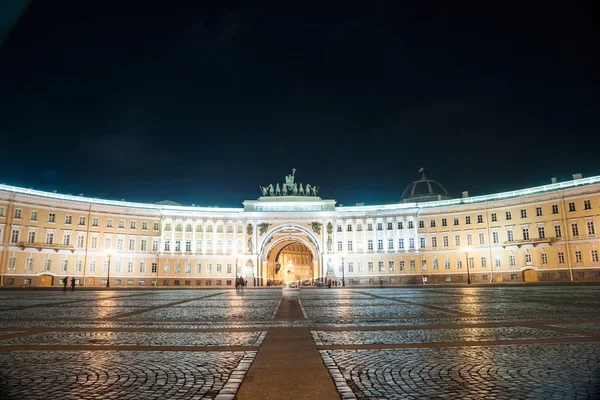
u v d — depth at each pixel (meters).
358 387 9.44
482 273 99.75
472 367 11.05
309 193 122.69
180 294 55.19
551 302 31.84
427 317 22.55
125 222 105.56
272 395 8.88
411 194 126.38
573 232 85.12
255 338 15.92
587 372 10.39
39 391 9.27
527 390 9.07
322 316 24.00
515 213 95.38
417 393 9.02
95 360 12.19
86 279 97.75
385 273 111.38
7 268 85.81
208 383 9.78
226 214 115.00
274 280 129.25
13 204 87.44
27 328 18.94
